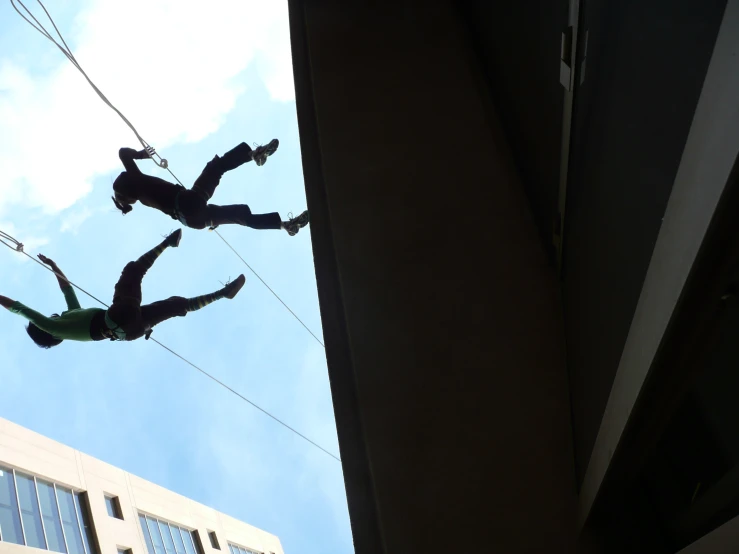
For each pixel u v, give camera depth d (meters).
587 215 1.60
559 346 2.27
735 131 0.70
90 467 17.69
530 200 2.63
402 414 2.23
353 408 2.28
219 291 4.69
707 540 1.17
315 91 3.25
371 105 3.11
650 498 1.68
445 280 2.52
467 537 1.97
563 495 1.98
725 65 0.72
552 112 1.95
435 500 2.05
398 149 2.94
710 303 0.91
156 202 4.29
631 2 1.11
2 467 14.81
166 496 20.44
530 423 2.13
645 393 1.15
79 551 15.66
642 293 1.12
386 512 2.06
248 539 24.42
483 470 2.08
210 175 4.30
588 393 1.73
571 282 2.01
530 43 2.19
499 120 2.98
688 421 1.22
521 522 1.96
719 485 1.16
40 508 15.25
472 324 2.39
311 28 3.51
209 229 4.50
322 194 2.86
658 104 0.99
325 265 2.63
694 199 0.84
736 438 1.04
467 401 2.23
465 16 3.45
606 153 1.34
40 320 4.41
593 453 1.66
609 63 1.27
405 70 3.27
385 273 2.56
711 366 1.03
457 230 2.65
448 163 2.88
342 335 2.44
